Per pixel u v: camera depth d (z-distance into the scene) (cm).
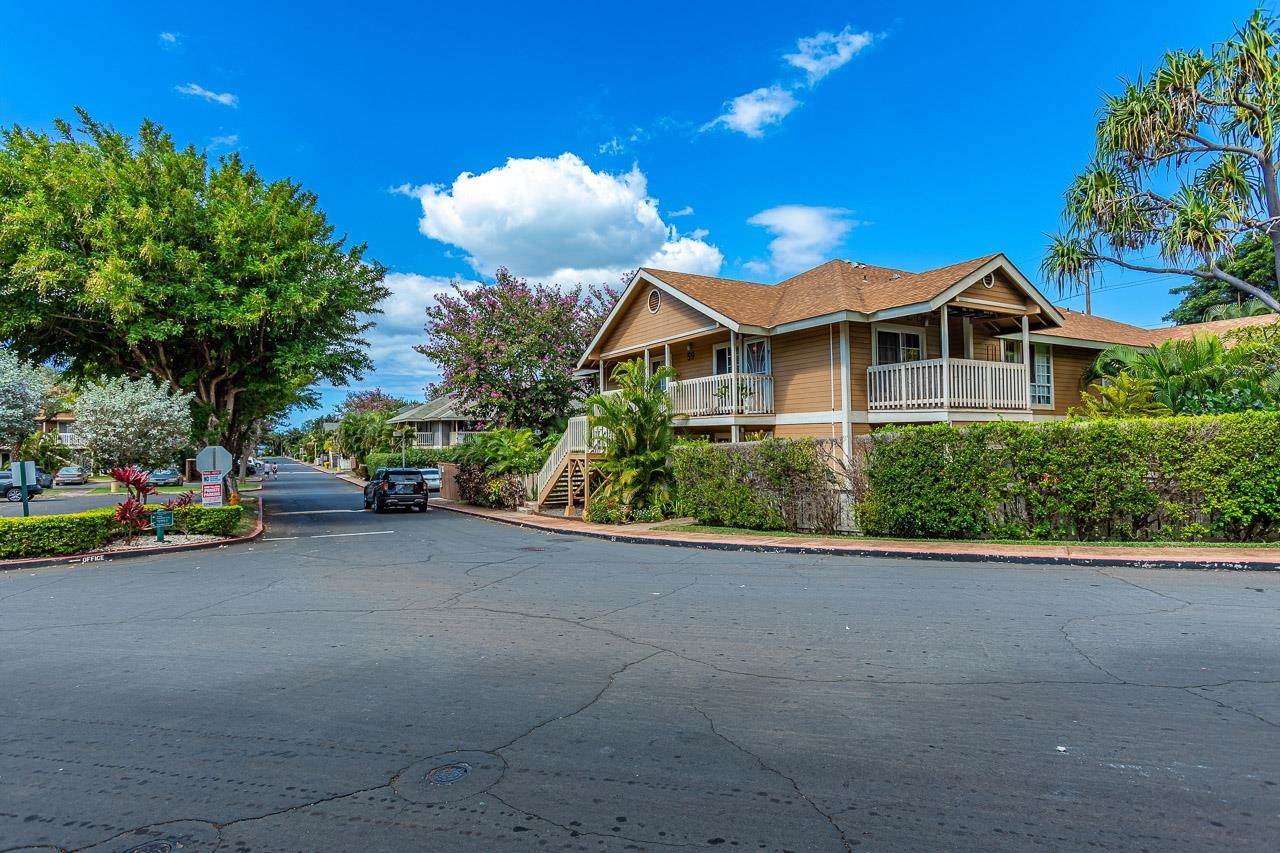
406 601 885
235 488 2525
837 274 2022
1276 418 1058
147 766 410
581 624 734
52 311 1780
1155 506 1130
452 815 346
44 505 3027
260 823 343
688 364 2322
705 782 375
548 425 2877
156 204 1814
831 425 1811
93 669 610
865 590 876
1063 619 703
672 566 1115
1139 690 498
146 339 1923
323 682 561
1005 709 468
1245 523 1084
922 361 1659
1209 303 3459
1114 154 1522
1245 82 1392
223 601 914
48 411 2630
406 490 2580
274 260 1845
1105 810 337
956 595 830
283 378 2242
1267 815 330
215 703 516
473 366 2741
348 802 362
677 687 528
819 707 480
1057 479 1181
